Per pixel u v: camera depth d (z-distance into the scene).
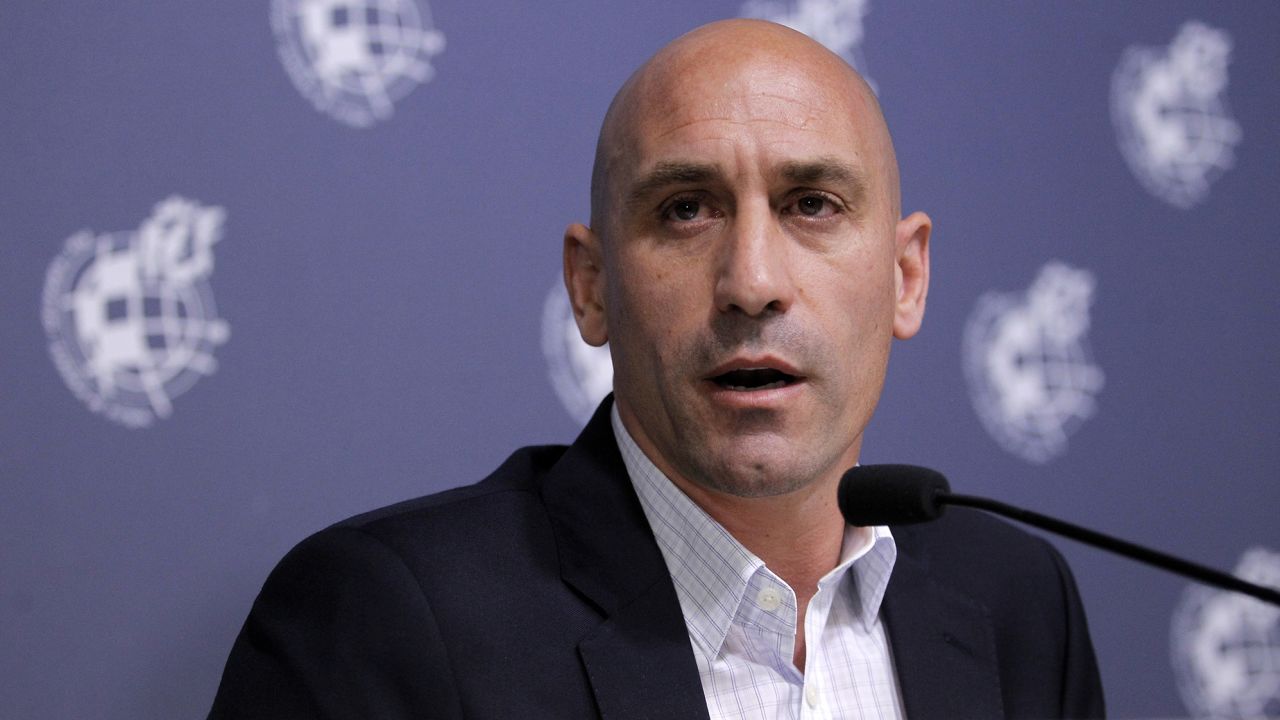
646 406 4.36
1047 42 7.45
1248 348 7.71
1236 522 7.57
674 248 4.24
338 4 6.09
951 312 7.09
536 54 6.43
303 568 4.36
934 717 4.69
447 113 6.25
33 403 5.54
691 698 4.18
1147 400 7.47
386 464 6.01
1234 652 7.49
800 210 4.28
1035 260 7.30
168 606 5.64
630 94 4.46
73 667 5.50
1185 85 7.74
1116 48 7.60
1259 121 7.88
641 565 4.41
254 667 4.20
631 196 4.29
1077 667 5.48
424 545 4.39
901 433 6.92
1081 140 7.47
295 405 5.89
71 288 5.62
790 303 4.12
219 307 5.81
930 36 7.20
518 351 6.28
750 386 4.19
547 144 6.41
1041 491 7.20
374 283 6.06
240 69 5.92
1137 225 7.55
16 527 5.47
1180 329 7.58
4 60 5.59
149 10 5.80
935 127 7.16
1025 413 7.19
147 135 5.76
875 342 4.37
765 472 4.12
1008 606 5.37
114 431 5.64
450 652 4.15
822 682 4.64
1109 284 7.45
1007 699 5.18
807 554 4.57
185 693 5.64
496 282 6.27
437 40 6.26
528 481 4.86
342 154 6.06
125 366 5.67
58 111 5.65
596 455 4.75
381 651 4.11
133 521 5.62
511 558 4.42
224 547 5.73
